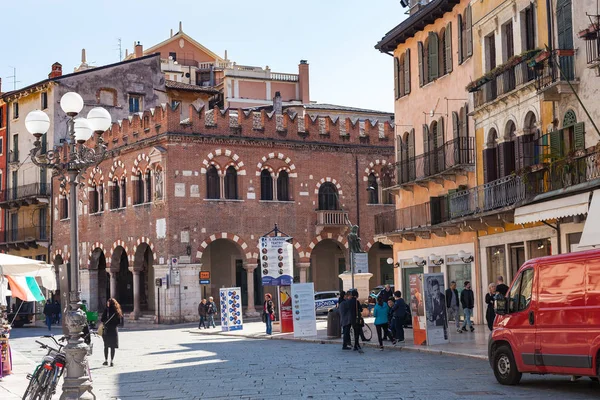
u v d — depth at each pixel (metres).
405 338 33.75
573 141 28.98
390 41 46.88
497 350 19.38
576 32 28.59
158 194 58.75
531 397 17.05
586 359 16.94
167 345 37.59
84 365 17.34
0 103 79.12
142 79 73.00
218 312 63.62
